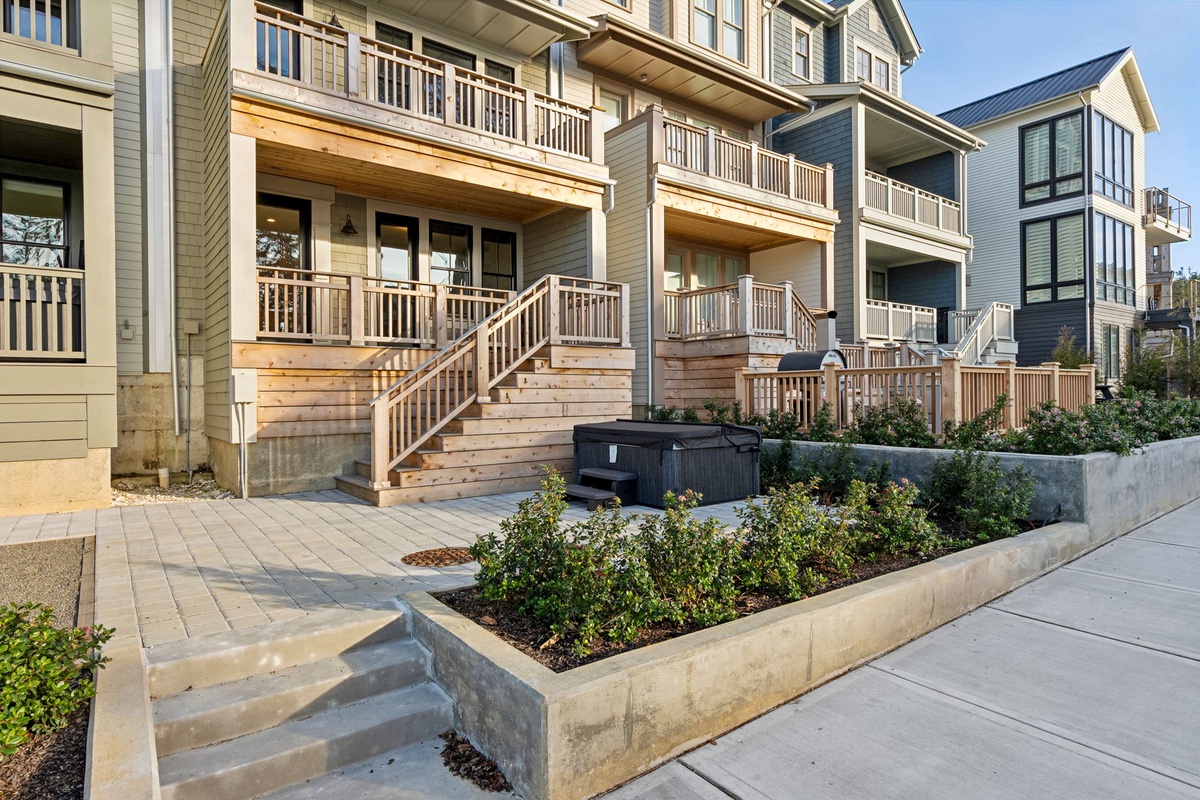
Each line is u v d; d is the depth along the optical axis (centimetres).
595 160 1051
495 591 343
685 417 995
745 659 304
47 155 820
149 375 859
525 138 987
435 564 452
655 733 271
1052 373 917
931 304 1894
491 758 277
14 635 252
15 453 650
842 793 250
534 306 869
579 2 1290
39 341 669
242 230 741
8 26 776
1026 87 2256
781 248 1509
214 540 533
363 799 255
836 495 684
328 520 615
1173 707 312
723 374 1152
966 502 563
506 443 797
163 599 379
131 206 851
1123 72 2161
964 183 1817
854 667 357
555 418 845
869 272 1934
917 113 1617
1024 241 2133
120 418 838
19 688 235
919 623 397
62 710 245
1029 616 426
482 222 1177
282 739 274
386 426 709
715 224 1300
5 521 618
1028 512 552
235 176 740
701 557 350
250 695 285
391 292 848
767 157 1339
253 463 754
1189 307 2345
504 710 265
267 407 763
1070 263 2030
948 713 309
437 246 1130
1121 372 2064
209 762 255
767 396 887
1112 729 294
